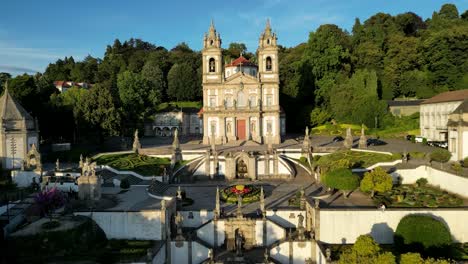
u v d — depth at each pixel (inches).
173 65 6225.4
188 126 5083.7
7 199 1871.3
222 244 1831.9
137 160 2876.5
